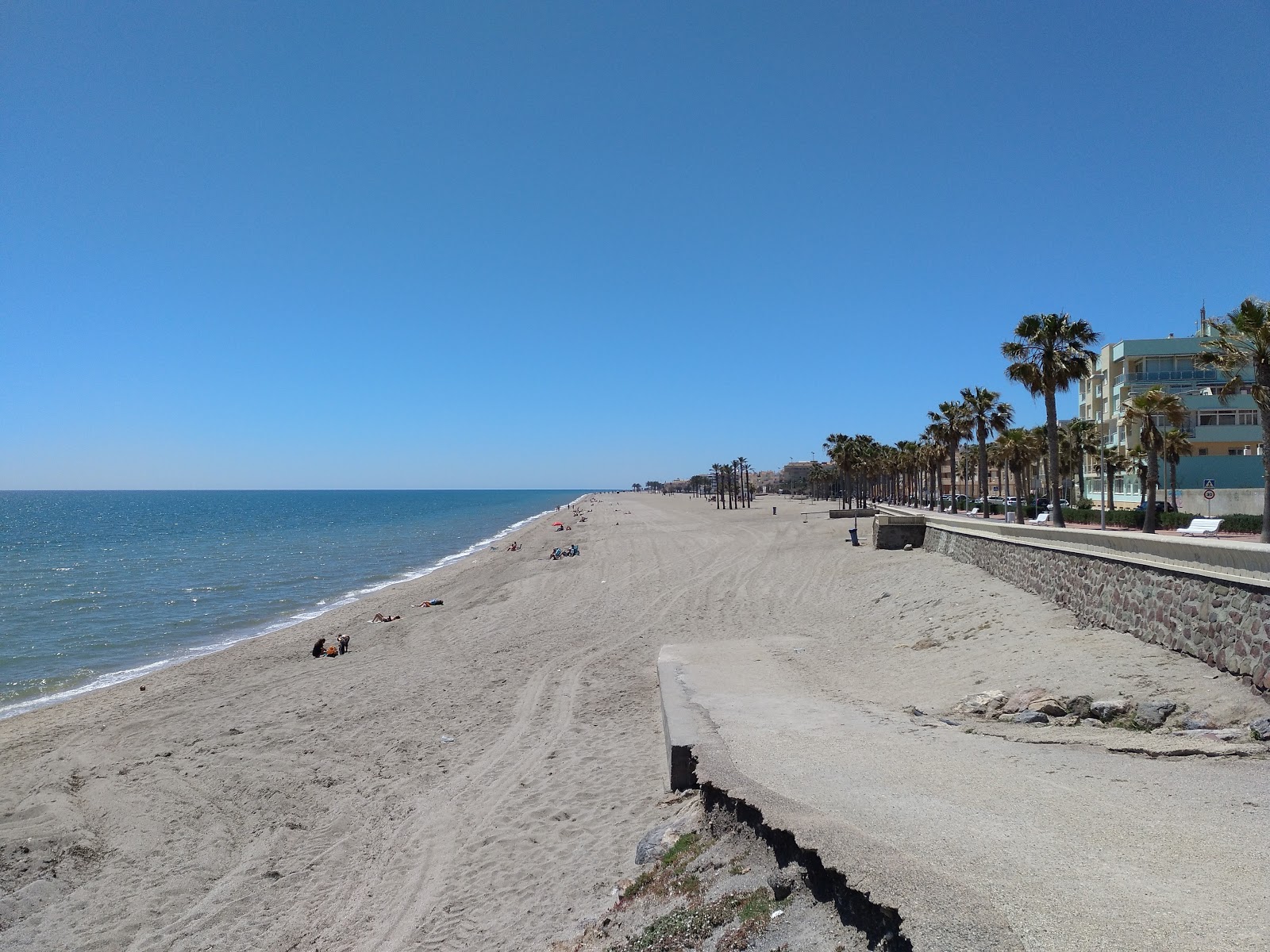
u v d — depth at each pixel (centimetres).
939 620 1691
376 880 812
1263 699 855
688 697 1131
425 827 922
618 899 648
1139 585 1186
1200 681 945
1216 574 979
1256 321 2208
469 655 1986
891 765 739
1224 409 4997
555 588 3297
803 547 4050
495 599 3122
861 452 8088
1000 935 385
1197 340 5272
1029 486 7512
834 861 471
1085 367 2903
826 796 637
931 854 499
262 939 732
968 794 639
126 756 1325
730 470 13212
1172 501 4506
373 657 2095
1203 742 778
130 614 3189
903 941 400
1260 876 458
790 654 1532
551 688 1541
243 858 917
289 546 6931
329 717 1472
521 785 1015
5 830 1039
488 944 648
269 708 1587
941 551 2838
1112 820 566
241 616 3116
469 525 10625
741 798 623
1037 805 607
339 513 14812
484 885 760
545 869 766
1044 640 1291
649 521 8475
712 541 5106
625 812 868
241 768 1218
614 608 2598
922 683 1187
